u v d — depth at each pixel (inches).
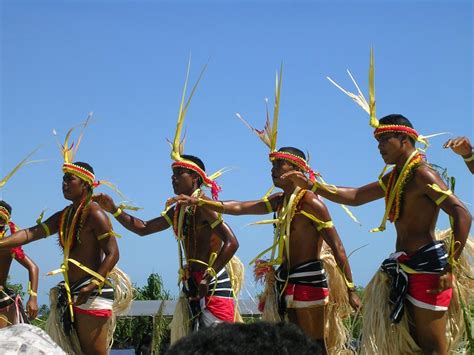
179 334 247.4
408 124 204.1
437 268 197.9
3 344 76.8
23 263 292.2
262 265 234.2
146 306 411.5
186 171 248.7
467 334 201.6
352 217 226.7
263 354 62.2
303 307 227.1
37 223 250.5
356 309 216.5
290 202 227.0
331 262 235.3
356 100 215.2
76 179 244.2
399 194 201.9
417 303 198.2
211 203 234.5
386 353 202.5
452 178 200.2
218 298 243.4
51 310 247.3
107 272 240.7
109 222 244.1
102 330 243.3
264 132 238.7
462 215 191.3
